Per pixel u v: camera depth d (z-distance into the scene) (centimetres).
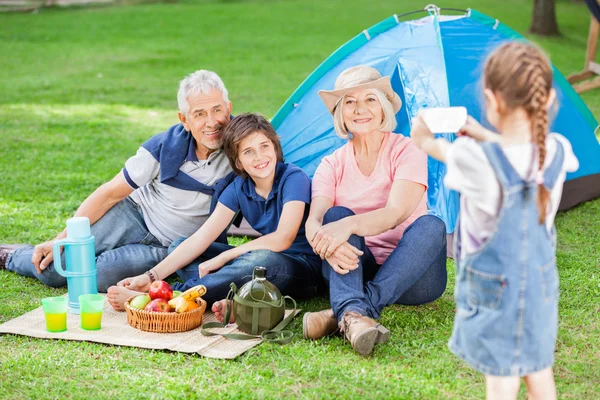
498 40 449
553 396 231
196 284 347
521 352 218
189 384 281
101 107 884
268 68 1147
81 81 1047
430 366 297
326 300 372
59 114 841
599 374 290
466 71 432
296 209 348
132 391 277
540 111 216
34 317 346
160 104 909
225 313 333
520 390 278
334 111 358
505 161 213
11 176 596
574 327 333
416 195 338
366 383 282
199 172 379
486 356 220
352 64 452
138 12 1814
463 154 214
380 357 305
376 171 352
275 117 462
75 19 1691
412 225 329
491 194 213
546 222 221
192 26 1603
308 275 357
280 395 274
